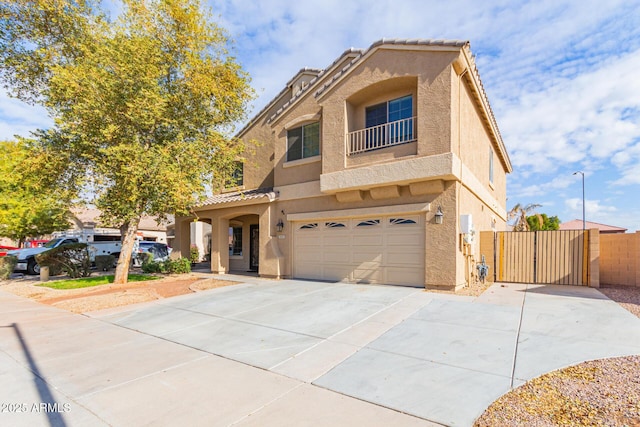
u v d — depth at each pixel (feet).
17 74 48.85
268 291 38.68
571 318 24.04
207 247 107.86
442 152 33.88
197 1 47.26
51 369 17.74
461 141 36.42
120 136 44.04
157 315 29.71
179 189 43.04
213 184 54.95
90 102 40.11
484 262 42.93
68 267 56.29
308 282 44.09
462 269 36.32
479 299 30.73
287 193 49.03
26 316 30.37
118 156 40.04
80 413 13.19
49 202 51.49
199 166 47.47
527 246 42.83
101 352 20.36
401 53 36.83
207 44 49.34
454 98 34.73
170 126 48.37
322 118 43.09
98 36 48.34
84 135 41.75
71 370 17.57
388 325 23.70
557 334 20.67
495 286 39.37
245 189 64.64
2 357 19.69
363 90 39.68
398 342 20.36
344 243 43.09
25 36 47.96
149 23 45.88
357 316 26.27
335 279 43.78
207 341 22.12
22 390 15.29
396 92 39.70
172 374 16.84
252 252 64.59
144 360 18.90
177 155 45.29
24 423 12.51
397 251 38.65
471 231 36.81
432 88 34.86
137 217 48.44
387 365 17.11
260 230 51.65
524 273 42.73
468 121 40.32
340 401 13.69
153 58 43.91
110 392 14.92
